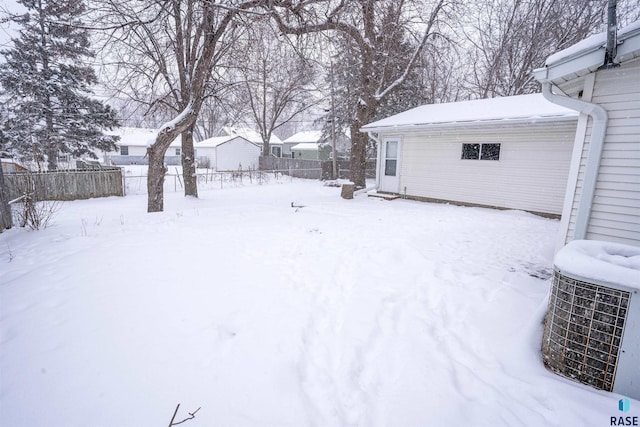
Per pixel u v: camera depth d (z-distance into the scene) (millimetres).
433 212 8523
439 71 21062
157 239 5184
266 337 2520
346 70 14219
